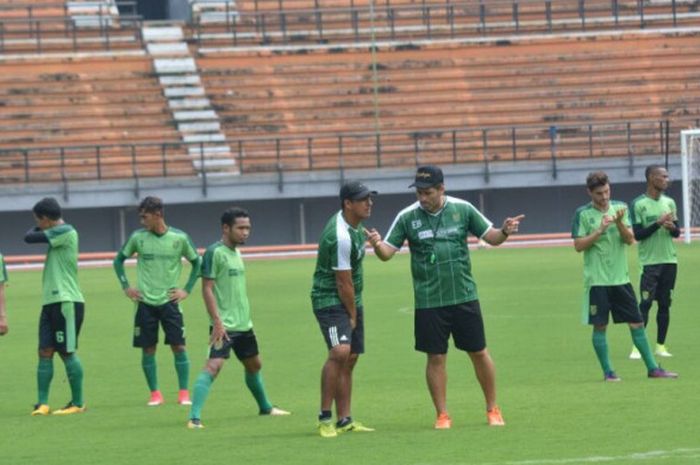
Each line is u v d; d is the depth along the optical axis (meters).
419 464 33.53
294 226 150.75
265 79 166.62
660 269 56.47
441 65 169.38
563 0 182.25
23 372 59.12
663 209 55.84
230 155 156.00
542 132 159.38
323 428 38.75
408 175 149.00
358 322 39.72
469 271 39.53
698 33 173.12
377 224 151.62
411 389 49.72
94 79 163.75
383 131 160.75
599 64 169.88
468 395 47.25
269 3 180.38
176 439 39.22
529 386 49.03
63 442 39.53
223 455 35.97
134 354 64.75
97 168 149.25
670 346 60.94
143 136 157.75
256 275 116.25
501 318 75.44
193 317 82.38
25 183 146.50
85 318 83.31
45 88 161.38
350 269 38.47
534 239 149.25
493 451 35.09
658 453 33.97
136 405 48.00
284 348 65.31
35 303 95.81
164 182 144.88
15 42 169.00
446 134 157.75
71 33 173.00
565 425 39.22
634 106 165.12
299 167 153.38
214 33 175.00
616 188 154.25
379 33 175.75
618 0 180.88
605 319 49.47
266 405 44.31
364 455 35.19
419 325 39.47
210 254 42.34
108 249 147.38
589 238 48.75
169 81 165.00
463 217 39.31
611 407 42.56
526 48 172.38
